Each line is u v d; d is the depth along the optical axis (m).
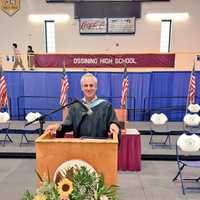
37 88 10.96
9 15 15.49
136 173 6.19
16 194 5.01
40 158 2.65
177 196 4.96
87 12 15.26
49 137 2.95
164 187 5.38
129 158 6.31
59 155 2.64
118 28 15.28
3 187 5.35
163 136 9.07
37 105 11.06
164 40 15.41
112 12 15.18
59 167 2.65
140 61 11.12
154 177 5.93
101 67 11.22
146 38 15.34
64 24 15.49
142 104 10.95
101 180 2.44
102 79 10.77
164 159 7.15
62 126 3.16
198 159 7.01
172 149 7.64
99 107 3.16
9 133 9.27
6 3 15.38
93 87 3.17
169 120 11.02
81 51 15.60
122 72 10.70
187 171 6.27
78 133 3.16
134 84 10.81
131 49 15.43
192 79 9.67
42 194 2.32
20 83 10.95
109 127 3.12
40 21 15.51
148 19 15.20
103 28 15.33
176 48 15.36
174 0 15.01
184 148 5.48
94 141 2.62
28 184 5.48
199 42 15.24
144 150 7.53
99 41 15.49
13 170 6.35
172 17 15.13
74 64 11.27
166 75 10.76
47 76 10.86
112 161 2.64
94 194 2.32
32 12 15.45
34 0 15.38
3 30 15.62
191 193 5.08
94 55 11.14
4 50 15.74
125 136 6.28
